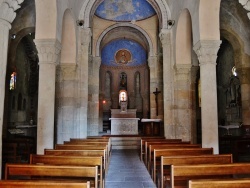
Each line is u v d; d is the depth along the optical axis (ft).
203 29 29.99
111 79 93.45
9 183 10.87
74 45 41.65
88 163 18.03
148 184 23.99
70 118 41.65
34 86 81.25
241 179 11.51
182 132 42.83
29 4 45.78
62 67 41.63
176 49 42.57
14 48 48.57
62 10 33.22
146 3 64.75
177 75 43.11
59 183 10.80
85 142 31.94
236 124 57.77
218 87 74.18
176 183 17.85
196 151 23.39
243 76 48.42
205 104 29.19
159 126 58.80
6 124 47.06
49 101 28.86
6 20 17.61
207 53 29.71
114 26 68.80
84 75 44.60
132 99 92.38
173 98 43.88
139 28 69.51
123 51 91.76
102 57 89.86
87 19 45.78
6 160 32.01
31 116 80.64
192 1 33.19
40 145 28.32
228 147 40.45
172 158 18.34
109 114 90.94
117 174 28.27
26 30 49.08
